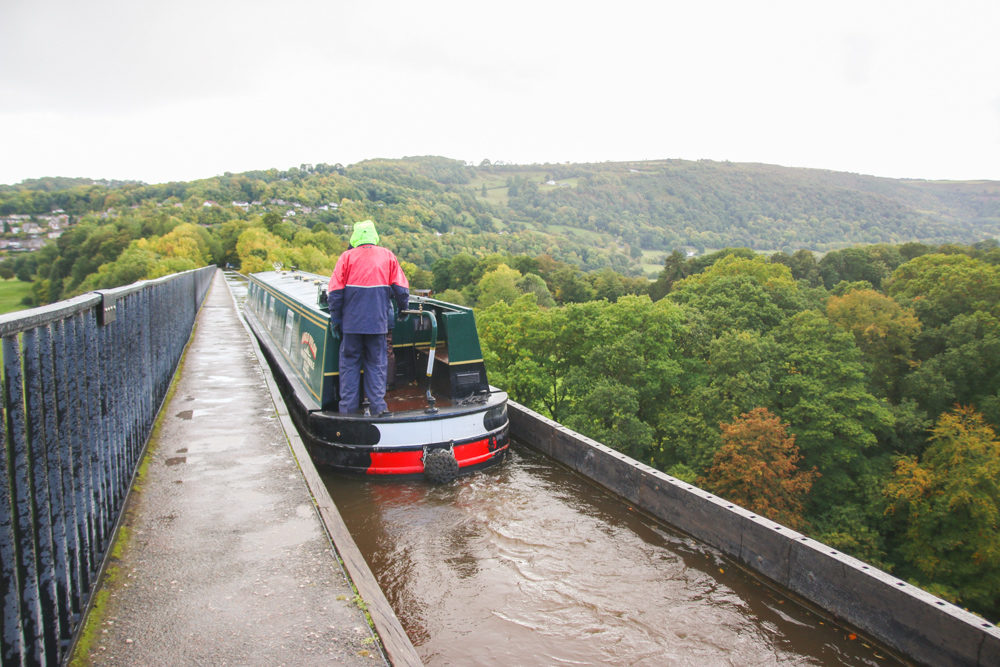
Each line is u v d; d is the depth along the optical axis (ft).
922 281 189.26
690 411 126.82
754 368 126.11
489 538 20.20
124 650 10.47
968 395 139.74
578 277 483.10
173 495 17.28
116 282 296.10
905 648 14.02
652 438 122.01
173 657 10.32
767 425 103.14
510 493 24.25
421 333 32.19
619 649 14.33
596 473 25.26
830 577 15.72
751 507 101.19
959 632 12.96
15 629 8.46
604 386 123.95
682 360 146.72
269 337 51.57
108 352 14.97
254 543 14.55
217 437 22.65
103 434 14.35
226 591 12.45
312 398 29.84
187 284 51.13
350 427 25.45
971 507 94.68
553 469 27.32
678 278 368.27
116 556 13.74
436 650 14.12
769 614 15.99
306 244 470.80
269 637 10.97
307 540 14.74
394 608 15.93
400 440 25.49
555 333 150.51
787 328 148.56
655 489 21.84
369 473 25.62
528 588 17.03
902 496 102.32
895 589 14.23
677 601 16.55
